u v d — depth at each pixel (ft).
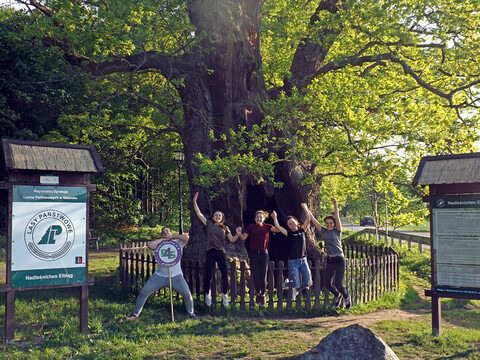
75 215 27.99
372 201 75.77
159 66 46.57
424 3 43.14
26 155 26.43
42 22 40.11
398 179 45.91
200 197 43.06
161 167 102.37
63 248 27.48
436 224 28.43
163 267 31.17
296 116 42.34
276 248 47.80
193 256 42.19
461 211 27.71
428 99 48.19
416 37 45.42
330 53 54.44
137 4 41.14
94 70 47.47
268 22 55.83
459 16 43.55
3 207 76.43
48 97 75.41
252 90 46.03
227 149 42.39
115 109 77.41
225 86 44.73
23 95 70.69
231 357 24.20
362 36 46.09
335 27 46.11
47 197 27.20
